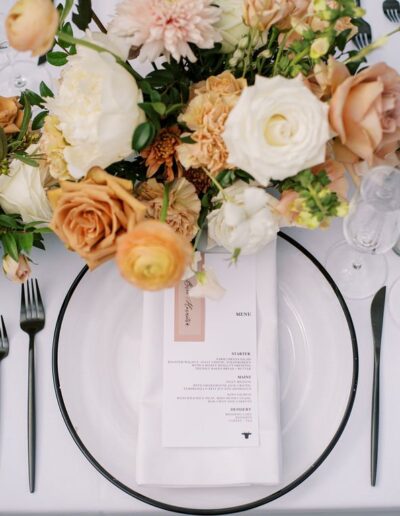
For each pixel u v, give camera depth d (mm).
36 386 648
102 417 632
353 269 691
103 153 484
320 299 671
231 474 610
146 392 623
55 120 520
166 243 425
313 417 640
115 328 660
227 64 556
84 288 665
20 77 732
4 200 593
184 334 639
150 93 494
